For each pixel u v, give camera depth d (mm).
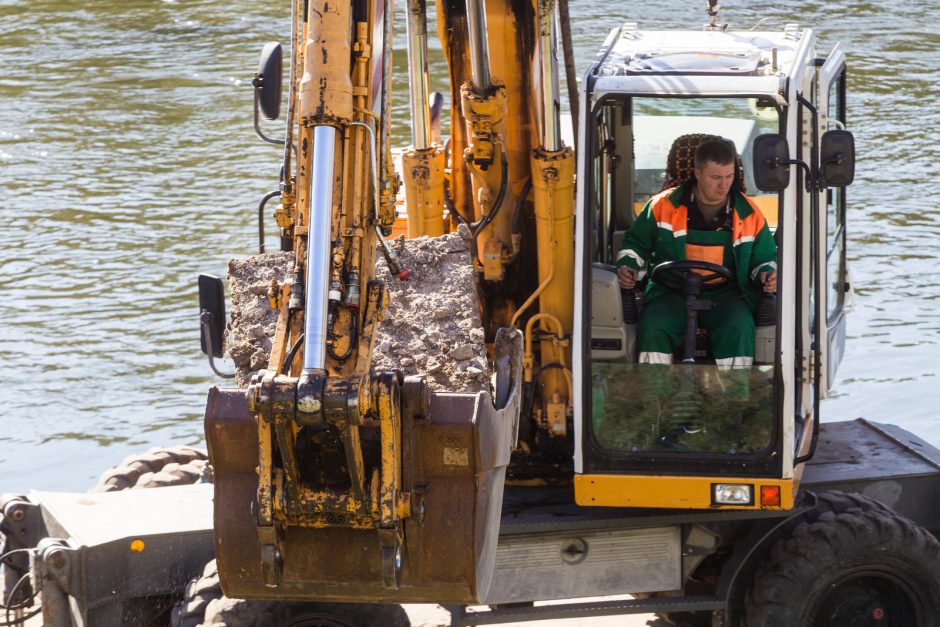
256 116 13531
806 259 16047
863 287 38312
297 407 10195
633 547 15922
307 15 11711
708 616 17703
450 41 16391
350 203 11102
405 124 57344
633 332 15375
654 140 16062
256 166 55656
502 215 16438
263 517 10875
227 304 38312
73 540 15070
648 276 15766
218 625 14047
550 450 16578
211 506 16266
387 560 11055
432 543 11172
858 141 56500
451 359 12633
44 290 40625
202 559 15453
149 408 30734
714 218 15383
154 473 19172
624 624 18297
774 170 14023
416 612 15688
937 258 41156
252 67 73312
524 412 16406
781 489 15086
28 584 16578
